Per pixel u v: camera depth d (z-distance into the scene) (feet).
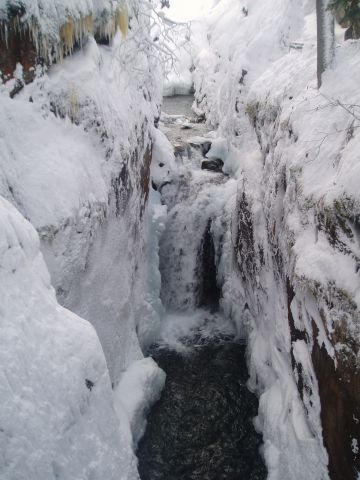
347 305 14.55
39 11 17.21
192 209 37.29
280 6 41.16
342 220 15.47
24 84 17.01
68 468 10.82
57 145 18.06
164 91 70.54
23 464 9.56
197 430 24.68
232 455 23.12
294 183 20.59
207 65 59.93
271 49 40.52
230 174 40.78
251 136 38.93
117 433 13.30
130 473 13.48
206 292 37.68
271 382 24.30
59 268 17.11
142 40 28.58
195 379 28.43
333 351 15.44
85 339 12.42
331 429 15.90
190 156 43.68
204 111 56.85
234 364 29.63
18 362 10.09
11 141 16.02
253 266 27.91
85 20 20.93
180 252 36.99
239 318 32.19
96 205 19.95
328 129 19.60
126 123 25.00
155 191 37.99
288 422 19.67
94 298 20.70
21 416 9.78
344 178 15.58
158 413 25.68
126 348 25.22
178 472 22.39
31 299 11.22
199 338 32.91
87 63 20.94
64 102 18.85
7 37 15.88
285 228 21.71
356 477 14.23
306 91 23.91
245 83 40.24
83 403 11.84
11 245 10.93
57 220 16.71
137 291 29.01
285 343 21.49
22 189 15.84
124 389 23.49
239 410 25.80
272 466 20.02
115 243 23.36
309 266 17.06
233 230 33.12
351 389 14.21
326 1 20.98
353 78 20.21
